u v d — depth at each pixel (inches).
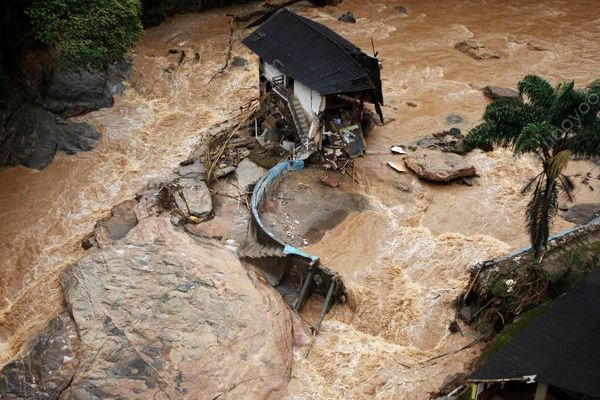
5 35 1277.1
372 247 1018.1
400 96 1476.4
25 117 1272.1
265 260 966.4
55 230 1090.1
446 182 1167.0
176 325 848.9
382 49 1675.7
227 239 1037.8
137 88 1491.1
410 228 1060.5
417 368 834.8
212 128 1334.9
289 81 1248.2
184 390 773.9
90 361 804.0
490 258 992.9
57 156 1264.8
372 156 1242.0
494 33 1772.9
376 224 1064.2
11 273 1003.9
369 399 797.2
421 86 1518.2
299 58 1229.7
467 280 956.6
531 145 749.3
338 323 904.3
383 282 954.1
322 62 1208.2
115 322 854.5
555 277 872.3
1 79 1243.2
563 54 1657.2
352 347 866.8
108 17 1291.8
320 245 1016.9
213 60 1604.3
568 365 638.5
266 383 792.9
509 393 718.5
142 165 1253.7
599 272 785.6
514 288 860.0
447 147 1258.0
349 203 1108.5
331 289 912.9
